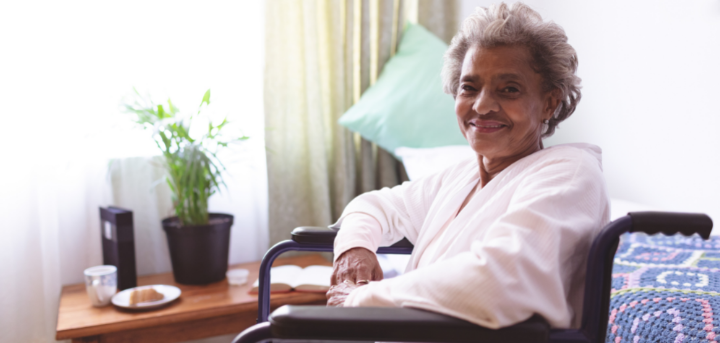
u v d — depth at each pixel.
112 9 1.79
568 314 0.61
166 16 1.87
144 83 1.85
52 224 1.73
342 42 2.06
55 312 1.75
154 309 1.53
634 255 1.31
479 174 0.90
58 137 1.74
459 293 0.58
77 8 1.74
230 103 1.96
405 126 1.95
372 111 1.98
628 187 1.97
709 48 1.65
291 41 1.99
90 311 1.53
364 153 2.14
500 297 0.57
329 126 2.13
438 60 2.06
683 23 1.74
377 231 0.94
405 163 1.92
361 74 2.12
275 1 1.93
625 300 1.00
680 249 1.33
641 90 1.89
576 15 2.15
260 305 0.98
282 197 2.02
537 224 0.62
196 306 1.55
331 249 0.97
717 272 1.08
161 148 1.67
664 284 1.04
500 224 0.64
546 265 0.60
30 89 1.68
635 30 1.91
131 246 1.66
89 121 1.78
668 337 0.85
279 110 1.99
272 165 1.97
